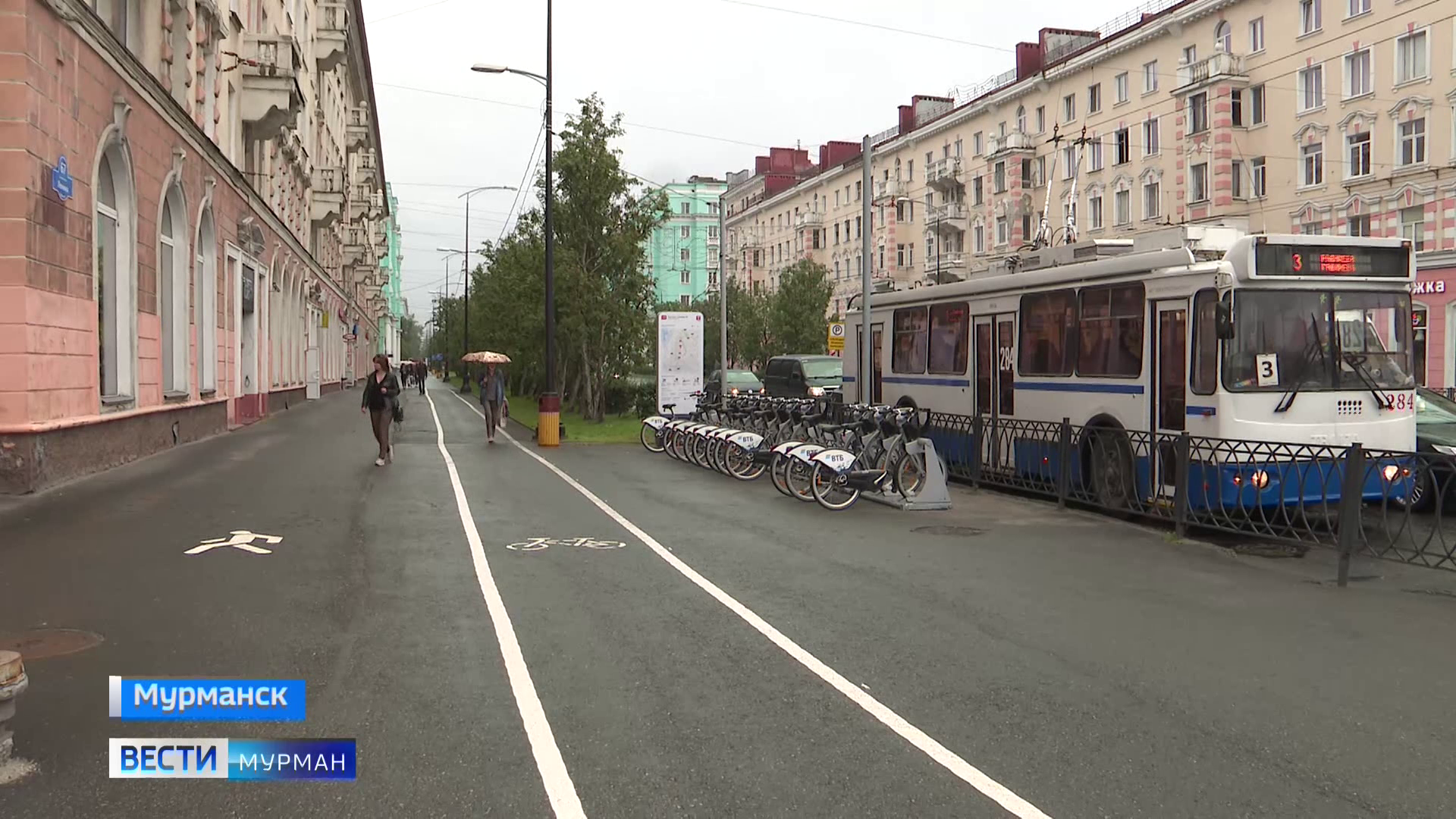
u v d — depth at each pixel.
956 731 4.73
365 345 80.62
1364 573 8.52
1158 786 4.14
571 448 20.64
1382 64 33.03
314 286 41.59
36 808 3.79
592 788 4.04
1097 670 5.71
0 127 11.16
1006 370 14.05
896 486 12.45
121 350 15.23
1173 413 10.78
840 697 5.20
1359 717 4.98
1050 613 7.06
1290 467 9.39
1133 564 8.86
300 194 37.88
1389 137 32.84
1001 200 53.12
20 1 11.12
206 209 20.14
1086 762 4.38
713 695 5.21
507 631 6.39
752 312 60.34
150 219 16.20
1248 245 10.08
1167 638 6.43
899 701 5.16
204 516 10.61
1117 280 11.80
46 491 11.78
